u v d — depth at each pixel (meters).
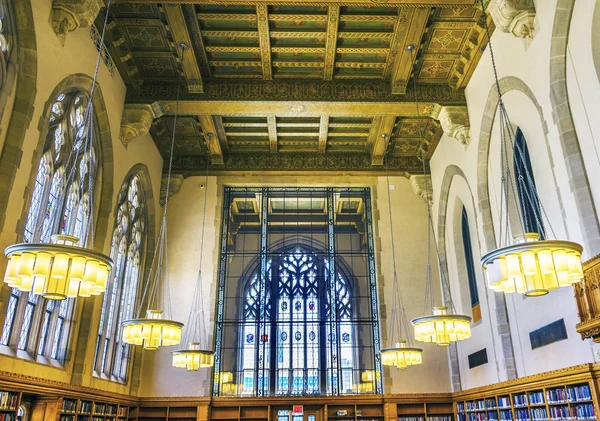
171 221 20.89
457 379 18.64
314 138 21.23
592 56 9.86
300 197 22.16
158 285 19.83
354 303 21.92
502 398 14.27
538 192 12.34
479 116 15.65
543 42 11.27
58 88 11.66
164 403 18.20
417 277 20.44
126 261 17.53
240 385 19.80
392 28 15.31
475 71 15.95
